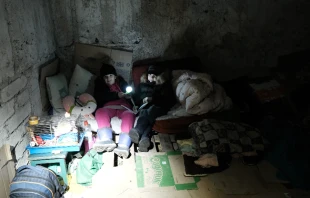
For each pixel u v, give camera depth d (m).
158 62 3.74
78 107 2.90
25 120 2.64
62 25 3.56
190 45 3.85
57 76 3.31
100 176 2.61
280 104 3.43
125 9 3.56
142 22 3.65
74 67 3.74
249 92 3.62
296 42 3.90
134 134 2.78
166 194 2.41
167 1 3.59
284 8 3.73
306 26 3.82
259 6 3.71
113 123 3.08
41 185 2.08
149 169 2.68
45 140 2.48
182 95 3.27
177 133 3.18
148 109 3.19
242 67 4.01
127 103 3.34
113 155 2.85
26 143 2.63
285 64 3.96
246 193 2.41
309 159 2.54
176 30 3.74
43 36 3.22
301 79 3.58
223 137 2.77
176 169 2.69
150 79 3.44
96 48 3.68
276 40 3.89
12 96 2.40
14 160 2.39
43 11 3.25
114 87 3.44
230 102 3.41
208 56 3.93
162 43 3.79
